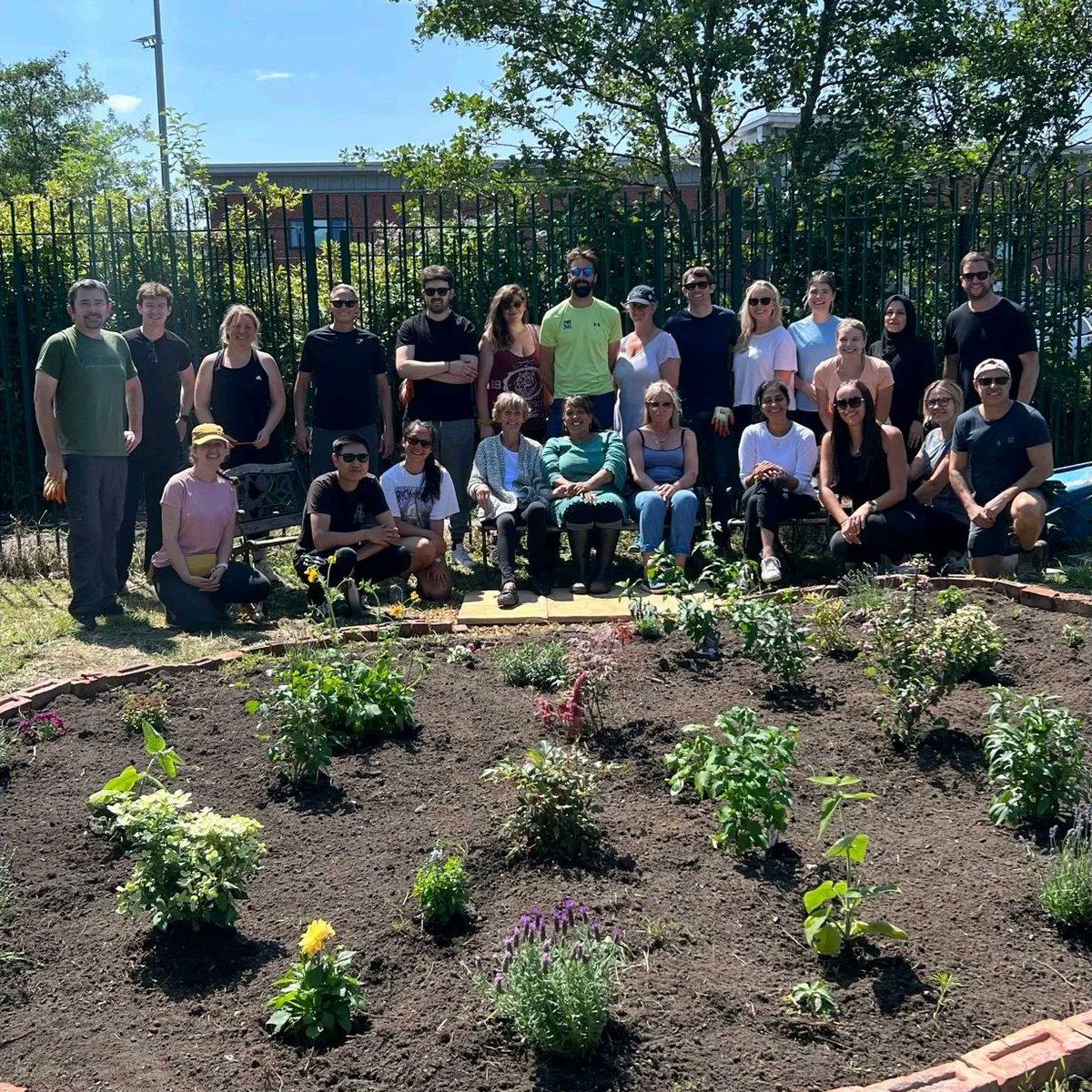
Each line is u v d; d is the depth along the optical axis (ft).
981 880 12.07
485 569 26.61
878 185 37.32
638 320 27.66
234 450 27.55
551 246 34.45
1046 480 24.54
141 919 11.71
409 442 24.79
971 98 53.93
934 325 35.73
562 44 51.65
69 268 38.09
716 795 12.37
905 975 10.48
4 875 12.69
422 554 24.36
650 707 16.34
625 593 19.93
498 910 11.60
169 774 13.57
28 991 10.73
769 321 27.73
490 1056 9.45
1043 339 36.09
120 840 13.26
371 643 19.56
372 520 24.45
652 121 54.08
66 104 133.69
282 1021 9.77
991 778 13.57
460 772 14.62
